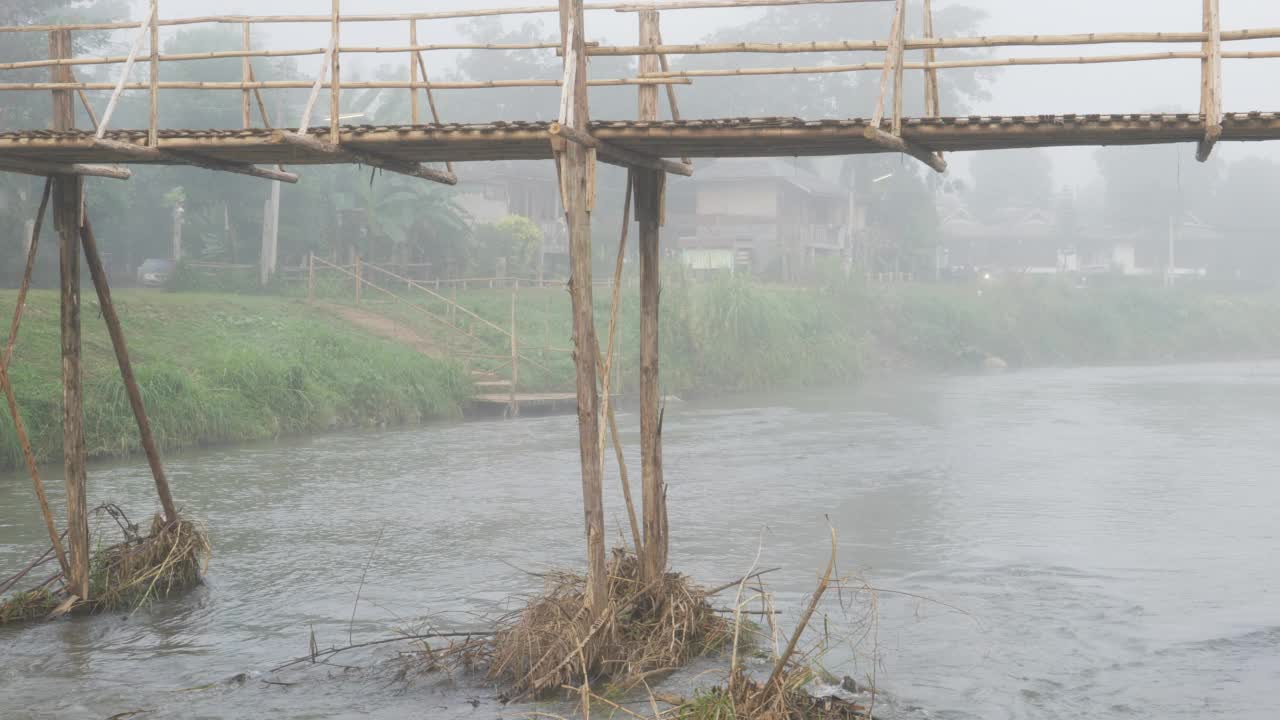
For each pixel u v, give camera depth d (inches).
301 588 507.2
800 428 1111.0
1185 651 412.5
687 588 410.0
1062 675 387.2
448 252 1834.4
